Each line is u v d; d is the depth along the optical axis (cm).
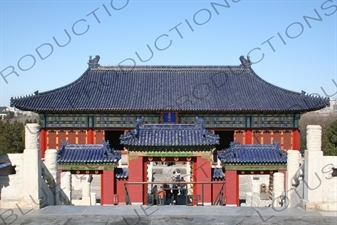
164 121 6519
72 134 6569
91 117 6544
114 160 3438
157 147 3366
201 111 6450
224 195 3431
